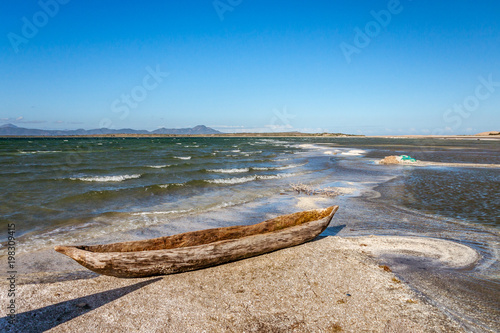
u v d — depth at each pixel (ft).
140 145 186.50
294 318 13.65
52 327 12.94
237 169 65.00
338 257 20.34
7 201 33.81
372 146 197.36
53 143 197.77
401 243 23.26
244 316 13.78
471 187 46.70
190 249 17.20
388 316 13.82
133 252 16.02
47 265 19.15
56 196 36.91
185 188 45.16
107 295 15.52
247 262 19.34
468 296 15.69
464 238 24.54
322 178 57.41
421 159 95.14
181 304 14.73
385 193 43.27
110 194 39.27
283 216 24.17
